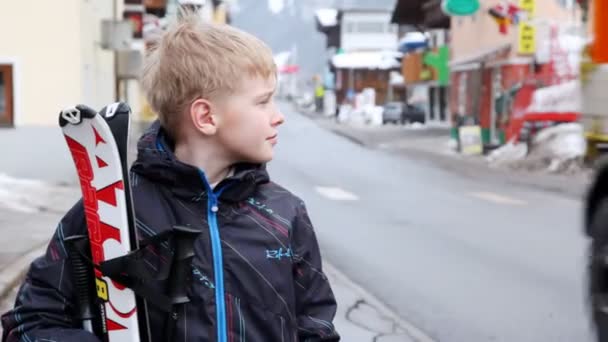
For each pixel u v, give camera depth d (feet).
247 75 6.07
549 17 94.84
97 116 5.33
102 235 5.57
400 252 32.81
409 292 25.86
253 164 6.28
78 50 52.39
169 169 5.97
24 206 39.29
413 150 103.71
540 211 47.19
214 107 6.07
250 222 6.15
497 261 31.12
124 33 60.39
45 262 6.01
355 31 297.33
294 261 6.35
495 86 102.99
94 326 5.93
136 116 93.81
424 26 170.71
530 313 23.41
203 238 5.99
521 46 90.53
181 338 5.81
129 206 5.53
